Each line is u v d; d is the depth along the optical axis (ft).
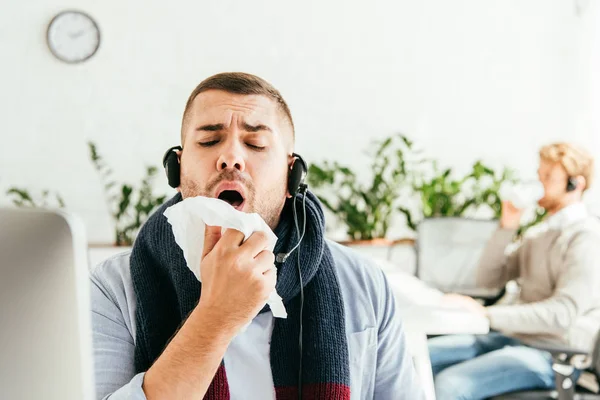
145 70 12.09
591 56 12.66
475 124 13.15
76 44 11.84
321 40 12.66
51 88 11.85
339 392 2.68
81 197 11.99
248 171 2.57
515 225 7.84
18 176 11.84
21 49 11.74
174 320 2.72
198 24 12.23
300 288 2.76
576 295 5.94
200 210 2.13
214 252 2.05
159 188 12.13
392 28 12.85
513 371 5.40
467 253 9.27
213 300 2.03
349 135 12.84
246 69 12.45
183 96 12.23
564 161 6.88
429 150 13.06
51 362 1.47
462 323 4.94
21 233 1.45
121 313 2.75
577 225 6.48
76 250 1.47
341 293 2.90
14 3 11.67
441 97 13.05
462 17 13.03
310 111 12.72
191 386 2.09
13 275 1.45
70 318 1.47
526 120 13.26
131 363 2.68
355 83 12.80
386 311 3.05
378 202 11.83
